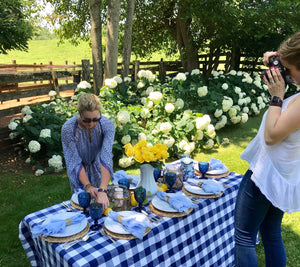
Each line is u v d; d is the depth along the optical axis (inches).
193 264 87.1
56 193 162.4
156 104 236.7
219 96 276.8
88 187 85.1
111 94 236.1
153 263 75.5
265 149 65.0
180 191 97.3
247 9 366.0
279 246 74.4
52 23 416.5
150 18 459.2
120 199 82.7
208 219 90.4
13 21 215.0
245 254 71.5
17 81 227.9
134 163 202.5
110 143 92.3
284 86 61.7
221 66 685.3
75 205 86.6
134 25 463.5
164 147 91.1
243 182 72.3
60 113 216.4
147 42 502.3
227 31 387.9
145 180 92.1
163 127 205.6
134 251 70.6
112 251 66.2
